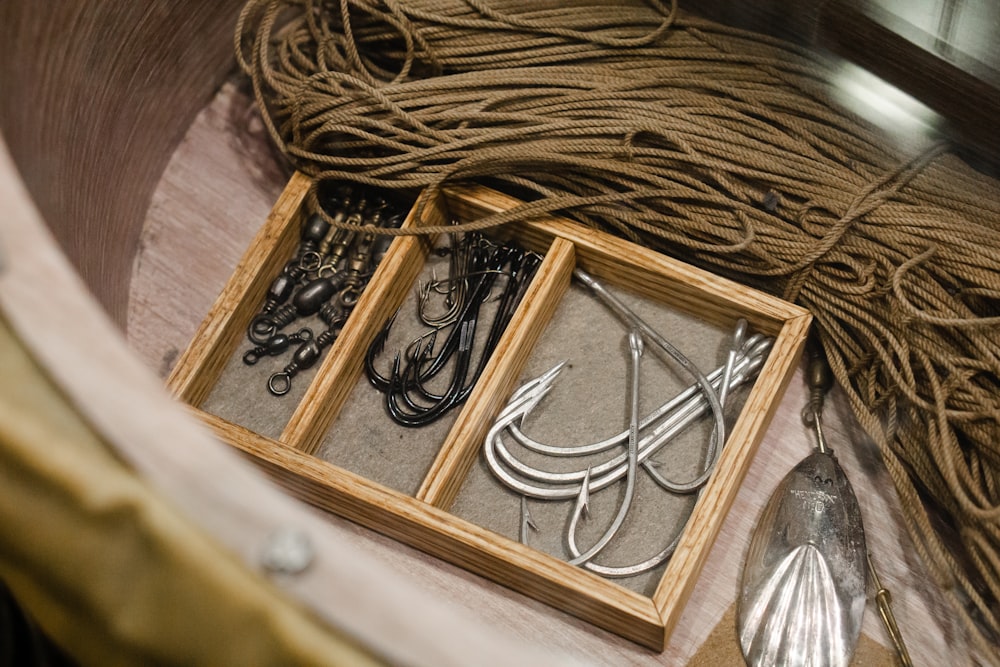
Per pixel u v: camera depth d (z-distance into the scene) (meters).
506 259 1.36
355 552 0.70
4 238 0.75
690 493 1.25
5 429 0.71
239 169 1.48
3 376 0.73
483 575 1.23
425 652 0.65
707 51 1.34
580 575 1.14
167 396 0.74
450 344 1.33
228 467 0.69
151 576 0.71
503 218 1.29
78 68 1.19
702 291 1.27
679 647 1.20
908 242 1.20
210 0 1.40
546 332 1.35
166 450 0.70
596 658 1.20
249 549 0.67
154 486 0.69
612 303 1.33
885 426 1.24
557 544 1.25
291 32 1.41
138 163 1.39
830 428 1.30
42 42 1.11
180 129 1.48
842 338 1.26
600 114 1.29
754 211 1.26
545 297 1.29
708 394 1.26
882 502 1.25
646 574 1.21
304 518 0.68
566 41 1.35
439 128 1.32
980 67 1.16
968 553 1.18
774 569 1.19
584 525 1.25
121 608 0.73
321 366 1.26
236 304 1.30
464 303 1.35
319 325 1.37
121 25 1.25
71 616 0.77
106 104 1.27
